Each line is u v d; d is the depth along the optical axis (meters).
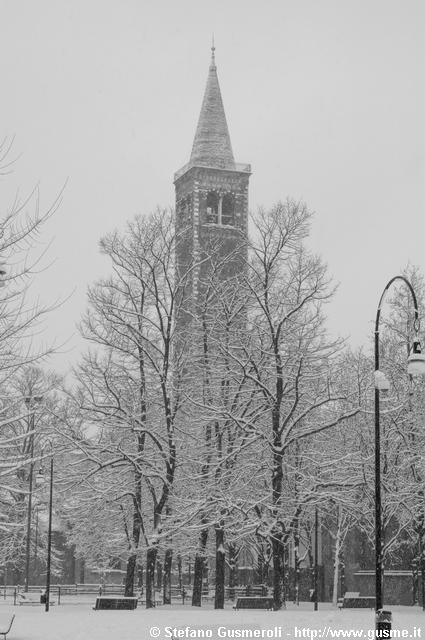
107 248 54.59
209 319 54.53
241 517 49.88
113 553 57.56
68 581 104.06
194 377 53.62
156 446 55.66
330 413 56.53
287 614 38.78
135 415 53.66
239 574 97.25
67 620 35.91
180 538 54.03
